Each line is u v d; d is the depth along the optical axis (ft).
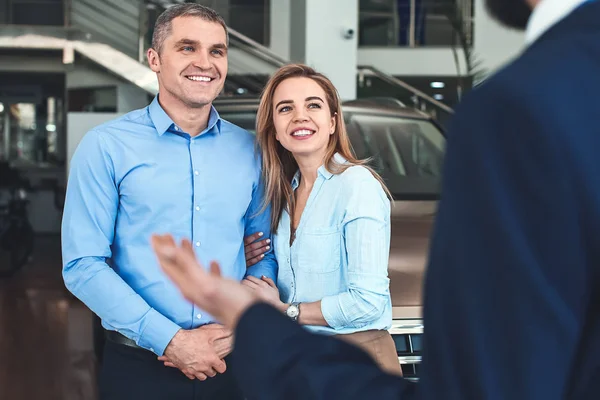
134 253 6.29
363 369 2.12
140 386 6.31
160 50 6.38
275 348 2.15
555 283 1.74
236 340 2.22
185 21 6.28
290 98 6.18
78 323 18.49
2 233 25.43
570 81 1.77
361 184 5.96
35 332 17.48
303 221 6.19
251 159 6.72
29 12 33.71
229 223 6.52
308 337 2.19
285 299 6.41
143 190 6.26
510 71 1.86
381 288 5.79
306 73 6.31
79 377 13.71
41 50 29.76
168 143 6.39
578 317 1.78
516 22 2.09
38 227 40.40
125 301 6.01
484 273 1.77
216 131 6.63
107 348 6.51
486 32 34.78
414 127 13.83
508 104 1.77
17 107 41.39
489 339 1.76
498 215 1.75
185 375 6.29
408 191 12.57
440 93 37.55
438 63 36.58
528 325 1.72
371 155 13.19
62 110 41.70
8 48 27.84
